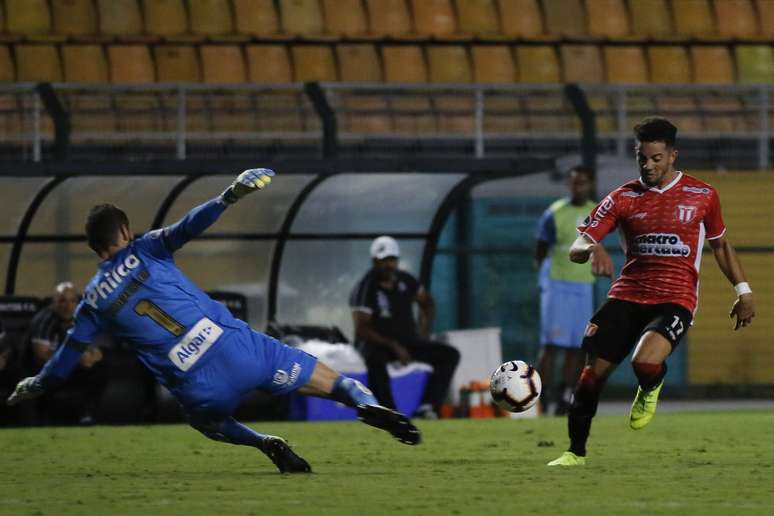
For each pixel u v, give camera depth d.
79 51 90.38
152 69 90.88
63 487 30.73
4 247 68.94
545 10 95.75
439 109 83.12
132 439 49.56
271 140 79.94
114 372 62.22
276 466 35.19
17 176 66.50
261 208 70.69
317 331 65.56
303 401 62.91
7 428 59.94
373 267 63.00
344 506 26.00
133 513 25.22
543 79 94.25
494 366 66.12
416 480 31.33
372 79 92.38
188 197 70.38
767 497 27.44
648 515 24.45
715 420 57.97
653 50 95.75
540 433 50.84
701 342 82.19
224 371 30.38
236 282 71.06
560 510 25.20
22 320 62.50
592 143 75.44
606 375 34.31
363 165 68.50
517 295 80.25
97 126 77.44
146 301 30.23
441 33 94.56
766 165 83.94
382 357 62.12
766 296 83.12
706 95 82.25
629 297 33.94
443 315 79.56
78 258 69.75
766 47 96.81
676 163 83.56
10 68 89.62
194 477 33.03
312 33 93.12
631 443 44.66
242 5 92.69
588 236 33.75
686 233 33.53
